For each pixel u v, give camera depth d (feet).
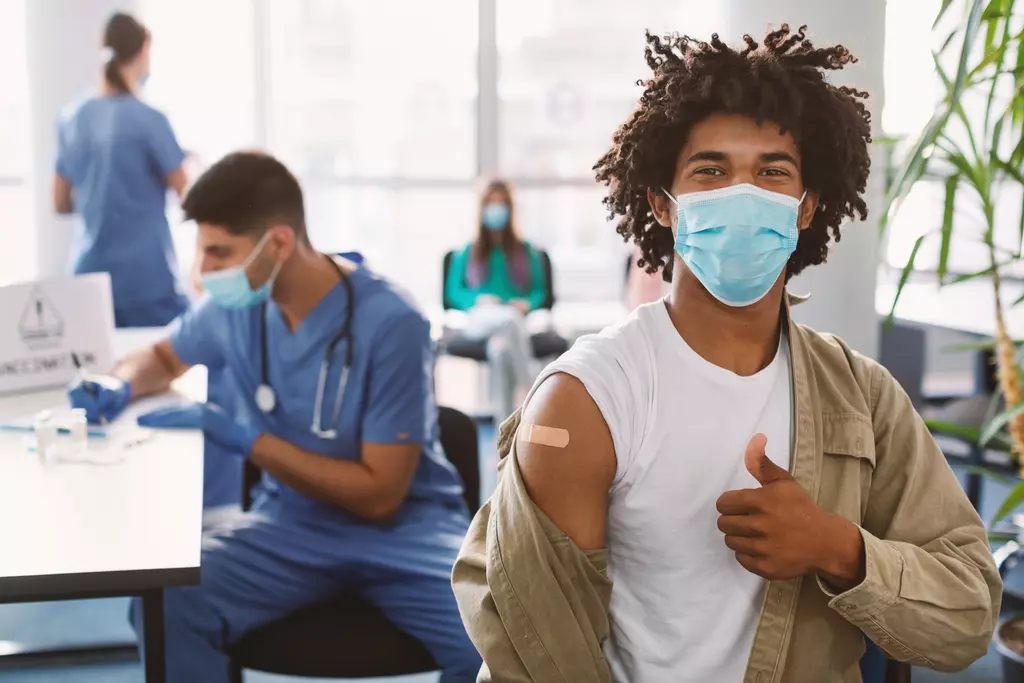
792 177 3.54
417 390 6.12
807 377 3.64
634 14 17.29
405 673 5.76
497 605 3.35
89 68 14.84
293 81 16.57
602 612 3.39
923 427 3.80
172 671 5.87
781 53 3.64
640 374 3.52
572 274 18.02
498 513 3.44
